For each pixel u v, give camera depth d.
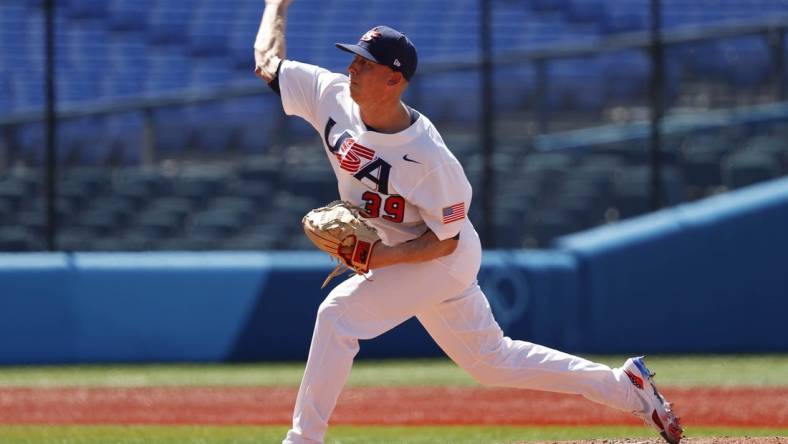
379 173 15.34
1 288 42.09
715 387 34.50
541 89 62.84
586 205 54.81
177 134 59.62
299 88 16.44
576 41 74.12
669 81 63.16
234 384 36.31
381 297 15.74
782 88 60.69
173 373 39.97
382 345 44.75
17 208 54.91
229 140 59.72
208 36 75.12
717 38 51.44
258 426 26.05
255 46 17.08
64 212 54.94
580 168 56.88
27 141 56.41
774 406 29.72
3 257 42.56
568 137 62.94
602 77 65.12
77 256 43.16
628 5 76.25
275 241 53.72
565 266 45.69
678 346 46.25
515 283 45.06
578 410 29.20
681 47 63.31
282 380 37.56
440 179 15.23
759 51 62.41
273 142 59.62
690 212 46.94
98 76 72.19
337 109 15.91
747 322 46.69
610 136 62.00
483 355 16.86
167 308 43.31
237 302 43.75
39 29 73.56
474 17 76.31
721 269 46.62
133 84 72.19
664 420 17.59
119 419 27.61
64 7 74.75
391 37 14.89
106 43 73.88
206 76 73.12
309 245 53.75
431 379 37.81
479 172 55.16
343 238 15.48
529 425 26.05
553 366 17.14
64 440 23.33
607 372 17.42
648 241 46.25
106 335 42.75
